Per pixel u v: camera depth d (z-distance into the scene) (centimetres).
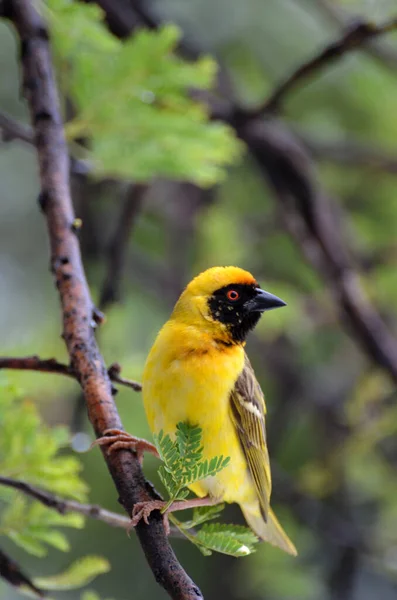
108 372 573
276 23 1494
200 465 467
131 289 1460
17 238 1535
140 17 1127
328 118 1511
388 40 1307
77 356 539
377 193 1540
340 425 1408
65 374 541
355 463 1334
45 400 1123
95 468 1235
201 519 504
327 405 1452
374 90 1475
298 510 1318
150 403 654
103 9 1065
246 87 1473
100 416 505
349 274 1159
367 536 1312
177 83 843
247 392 691
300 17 1500
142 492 462
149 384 655
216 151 859
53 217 630
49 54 750
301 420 1454
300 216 1211
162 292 1473
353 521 1350
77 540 1257
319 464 1319
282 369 1482
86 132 848
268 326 1238
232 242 1426
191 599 404
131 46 830
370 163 1463
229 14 1486
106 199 1368
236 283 707
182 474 464
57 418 1127
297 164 1189
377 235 1458
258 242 1486
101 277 1337
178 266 1459
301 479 1322
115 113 841
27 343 953
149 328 1438
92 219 1307
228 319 698
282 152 1184
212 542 480
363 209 1540
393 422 1288
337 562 1302
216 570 1328
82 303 571
